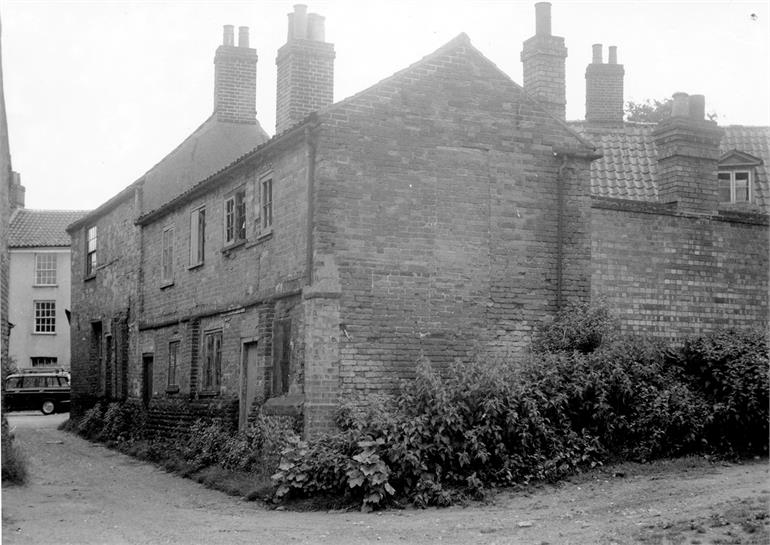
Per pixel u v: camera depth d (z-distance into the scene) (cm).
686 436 1723
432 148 1847
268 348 1933
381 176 1800
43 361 5441
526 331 1888
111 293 3159
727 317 2144
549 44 2309
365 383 1744
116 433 2766
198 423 2222
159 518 1457
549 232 1933
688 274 2117
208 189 2366
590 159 1978
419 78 1850
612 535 1165
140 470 2150
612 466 1670
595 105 2936
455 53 1888
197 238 2467
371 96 1806
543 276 1917
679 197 2133
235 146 2936
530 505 1448
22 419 3809
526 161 1928
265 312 1950
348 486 1518
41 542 1248
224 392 2184
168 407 2500
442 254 1833
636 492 1472
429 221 1830
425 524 1340
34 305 5469
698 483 1506
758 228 2197
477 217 1872
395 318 1780
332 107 1770
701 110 2194
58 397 4166
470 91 1892
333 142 1767
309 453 1580
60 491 1791
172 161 2861
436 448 1549
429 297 1812
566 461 1641
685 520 1209
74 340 3556
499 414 1617
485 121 1900
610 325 1873
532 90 2317
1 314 1688
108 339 3177
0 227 1688
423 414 1591
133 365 2875
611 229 2059
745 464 1689
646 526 1202
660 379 1781
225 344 2208
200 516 1474
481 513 1413
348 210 1767
